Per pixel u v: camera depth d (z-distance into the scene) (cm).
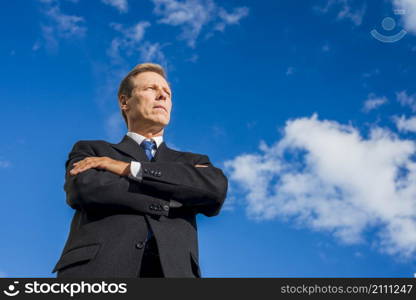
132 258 249
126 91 340
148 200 267
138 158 304
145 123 326
